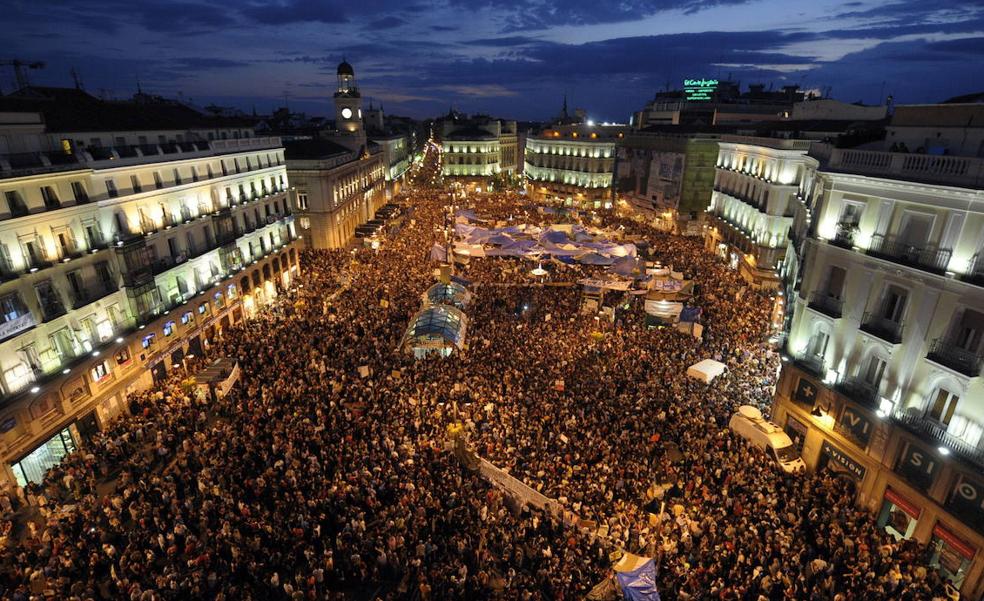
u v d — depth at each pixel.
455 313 38.50
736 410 29.66
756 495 22.14
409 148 166.50
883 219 23.27
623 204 98.12
